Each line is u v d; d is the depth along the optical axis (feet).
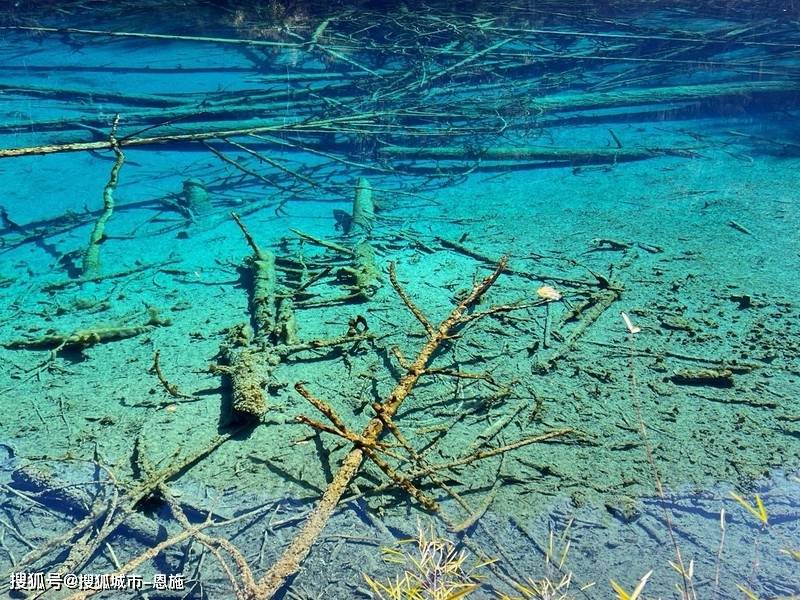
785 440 12.27
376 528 10.77
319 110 29.84
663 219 21.08
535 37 40.91
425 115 28.86
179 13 44.52
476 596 9.68
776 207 21.62
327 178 25.02
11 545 10.58
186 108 29.71
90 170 25.04
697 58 37.96
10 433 12.68
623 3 47.01
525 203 22.70
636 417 12.85
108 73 34.94
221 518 11.00
